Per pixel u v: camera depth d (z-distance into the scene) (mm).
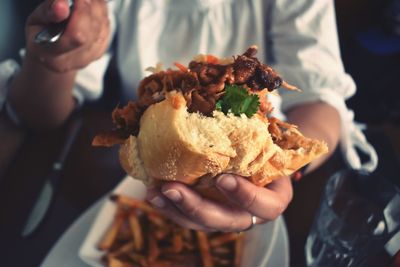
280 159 264
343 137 478
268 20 531
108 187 394
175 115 240
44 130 439
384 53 791
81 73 483
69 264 335
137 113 271
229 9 485
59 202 378
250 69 260
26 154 415
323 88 486
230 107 251
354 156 464
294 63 501
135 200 372
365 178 361
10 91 441
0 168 399
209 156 240
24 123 437
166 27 499
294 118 460
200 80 259
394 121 688
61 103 434
